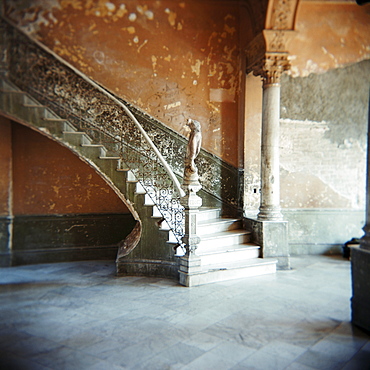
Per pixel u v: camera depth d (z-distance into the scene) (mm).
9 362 3725
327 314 5062
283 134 8906
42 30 7312
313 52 8953
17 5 7148
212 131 8344
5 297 5812
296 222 9016
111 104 6938
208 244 7094
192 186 6215
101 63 7664
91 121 6852
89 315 5008
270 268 7199
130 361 3744
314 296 5809
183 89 8156
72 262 8219
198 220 7680
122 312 5113
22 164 7992
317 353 3943
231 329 4543
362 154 9188
